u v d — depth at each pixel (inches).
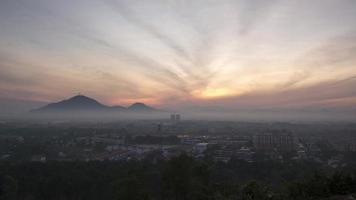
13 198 682.2
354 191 286.0
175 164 521.7
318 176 305.9
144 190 541.3
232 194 345.1
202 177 516.4
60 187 727.1
